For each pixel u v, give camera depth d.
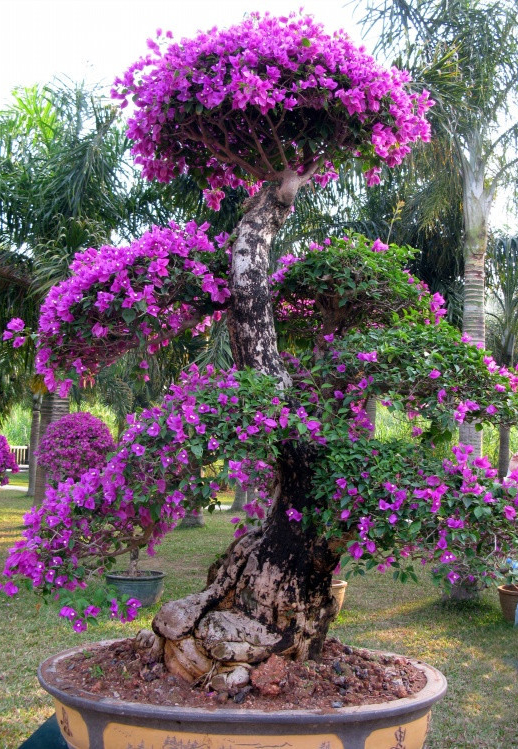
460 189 6.40
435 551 2.02
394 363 2.30
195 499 2.32
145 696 2.05
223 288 2.35
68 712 2.04
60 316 2.12
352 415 2.55
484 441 10.62
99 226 6.50
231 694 2.04
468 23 5.89
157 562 7.75
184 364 7.99
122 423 11.60
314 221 6.88
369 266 2.45
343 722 1.85
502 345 8.20
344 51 2.33
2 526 10.72
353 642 4.79
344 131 2.45
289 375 2.48
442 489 1.94
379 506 1.97
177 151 2.62
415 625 5.36
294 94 2.28
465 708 3.62
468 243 6.24
